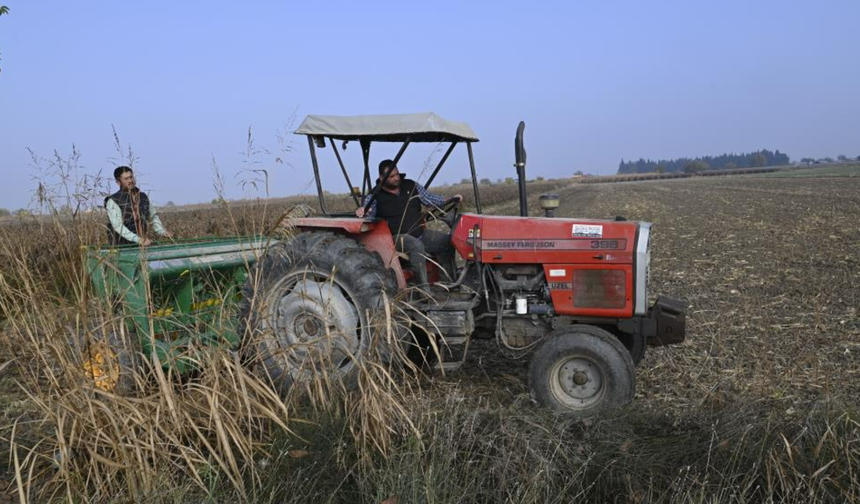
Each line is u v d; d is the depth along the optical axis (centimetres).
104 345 386
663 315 489
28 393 385
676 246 1440
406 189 569
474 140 602
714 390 475
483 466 350
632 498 334
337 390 417
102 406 351
